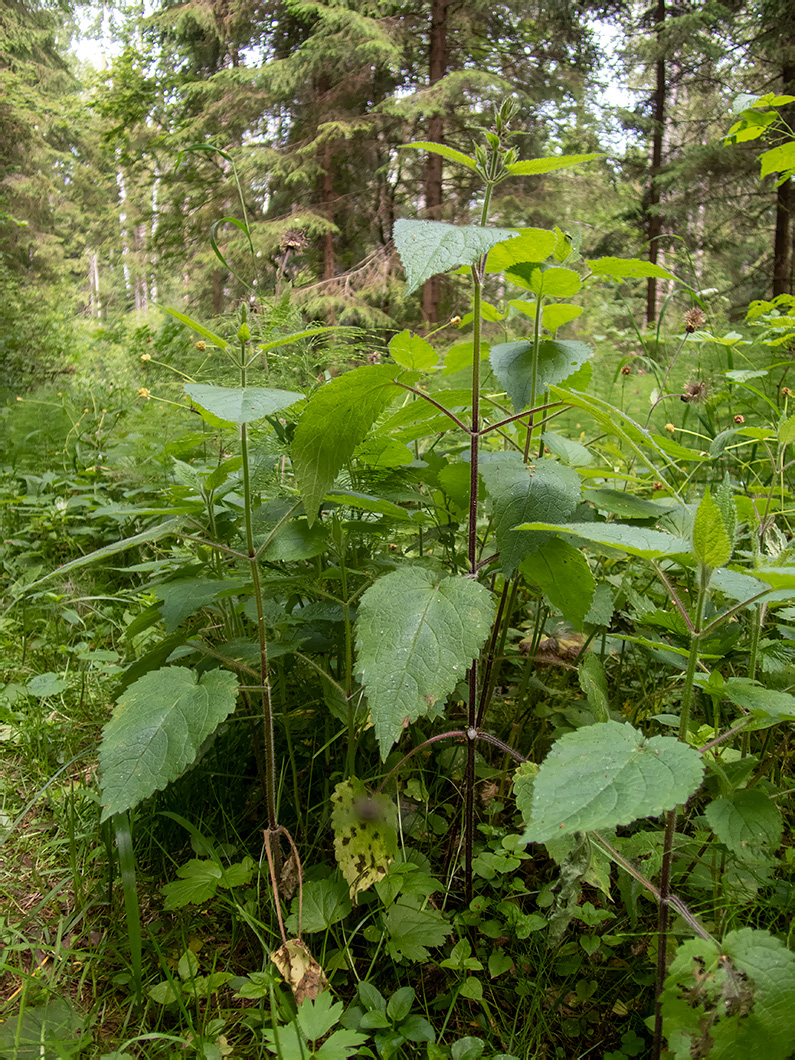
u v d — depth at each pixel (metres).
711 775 1.36
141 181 12.96
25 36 19.22
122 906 1.55
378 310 9.99
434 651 1.17
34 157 17.81
